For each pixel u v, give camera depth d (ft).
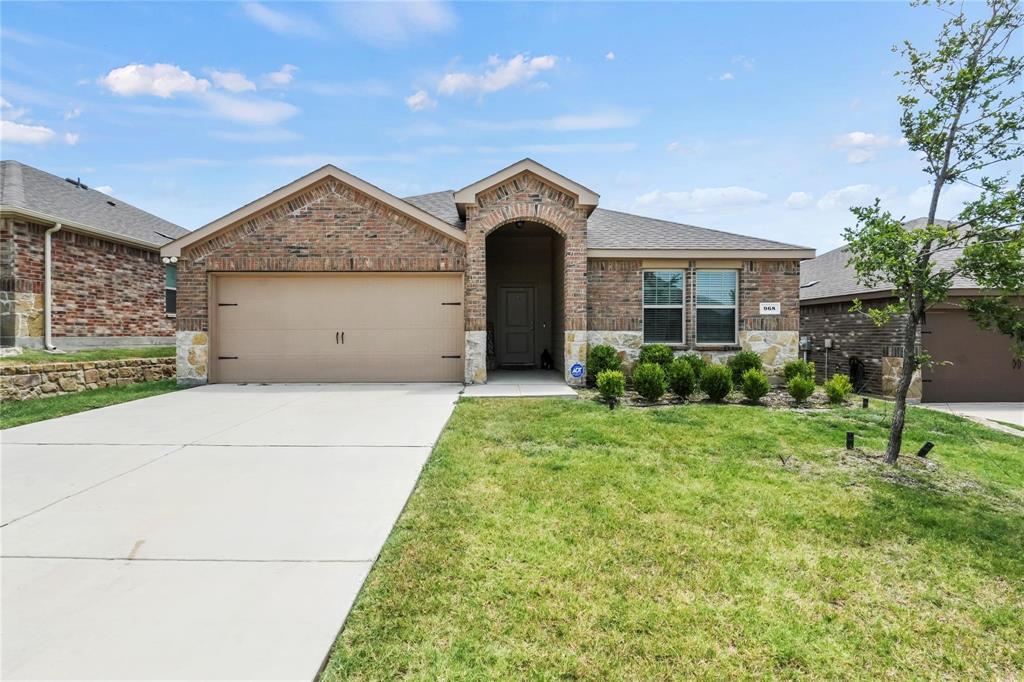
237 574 10.33
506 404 28.37
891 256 16.79
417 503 14.12
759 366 36.50
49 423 23.76
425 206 46.03
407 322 37.50
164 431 22.22
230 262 36.22
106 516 13.15
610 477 16.35
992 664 8.39
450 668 7.84
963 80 16.20
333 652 8.10
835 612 9.61
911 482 16.65
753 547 12.04
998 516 14.16
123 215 50.57
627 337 38.40
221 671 7.50
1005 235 15.89
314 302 37.27
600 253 37.50
